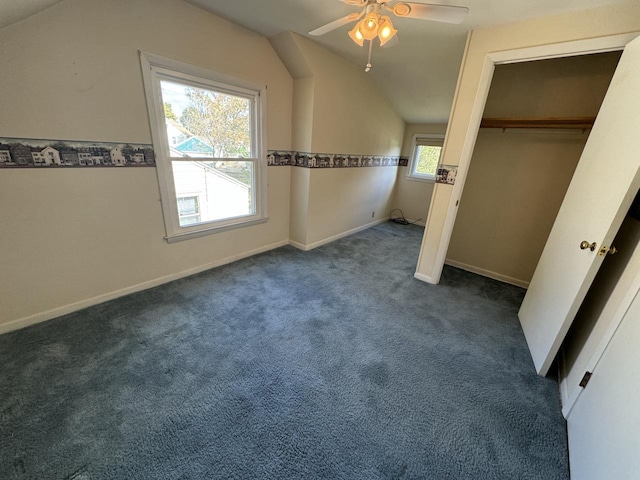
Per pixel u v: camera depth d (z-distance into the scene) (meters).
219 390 1.48
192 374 1.57
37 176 1.73
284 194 3.51
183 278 2.67
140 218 2.26
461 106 2.33
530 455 1.24
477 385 1.61
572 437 1.27
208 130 2.57
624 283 1.31
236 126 2.78
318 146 3.29
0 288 1.74
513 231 2.93
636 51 1.46
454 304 2.49
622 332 1.14
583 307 1.77
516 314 2.38
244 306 2.27
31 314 1.88
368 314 2.26
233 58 2.52
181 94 2.31
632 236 1.41
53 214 1.84
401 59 3.01
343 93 3.39
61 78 1.70
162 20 2.02
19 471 1.07
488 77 2.18
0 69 1.50
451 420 1.39
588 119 2.28
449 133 2.44
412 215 5.45
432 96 3.76
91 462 1.12
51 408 1.32
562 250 1.80
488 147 2.90
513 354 1.89
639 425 0.84
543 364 1.68
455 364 1.77
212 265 2.93
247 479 1.09
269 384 1.53
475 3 1.80
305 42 2.71
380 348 1.88
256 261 3.17
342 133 3.60
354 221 4.50
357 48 2.84
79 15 1.68
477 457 1.22
